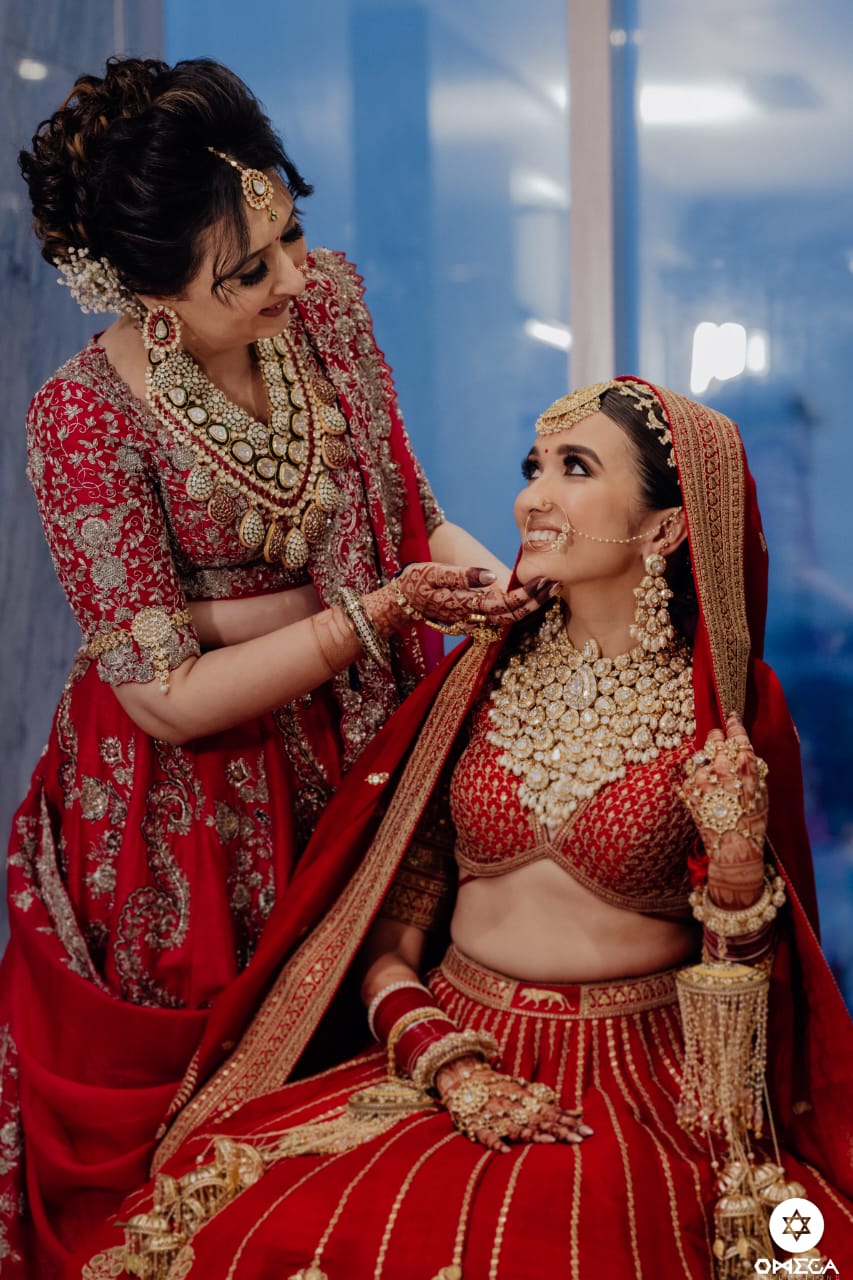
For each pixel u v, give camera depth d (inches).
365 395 75.6
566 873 61.1
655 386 63.5
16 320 94.4
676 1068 59.5
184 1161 60.4
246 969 66.9
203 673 66.5
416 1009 61.3
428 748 67.2
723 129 104.3
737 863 55.8
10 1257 71.4
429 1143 55.6
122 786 71.1
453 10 108.7
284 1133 59.9
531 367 110.0
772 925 57.9
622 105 105.8
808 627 106.0
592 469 61.0
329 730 74.2
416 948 67.9
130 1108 68.8
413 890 68.2
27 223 94.9
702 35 103.9
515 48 108.0
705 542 61.2
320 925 67.8
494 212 109.7
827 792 106.6
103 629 67.0
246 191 61.7
